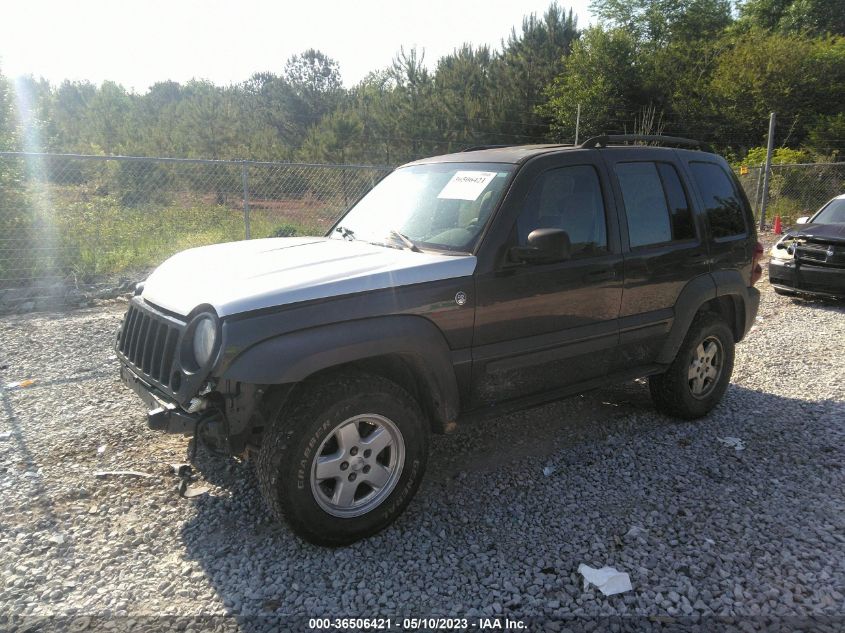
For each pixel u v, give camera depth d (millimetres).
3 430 4387
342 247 3758
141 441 4242
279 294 2922
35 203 10234
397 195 4246
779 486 3766
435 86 29781
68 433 4344
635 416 4895
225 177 14656
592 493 3691
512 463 4094
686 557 3049
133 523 3301
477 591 2812
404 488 3291
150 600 2727
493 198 3619
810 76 30125
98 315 7750
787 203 19062
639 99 33625
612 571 2908
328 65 35188
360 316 3051
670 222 4441
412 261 3344
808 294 9281
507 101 30578
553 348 3766
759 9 40500
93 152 19531
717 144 32219
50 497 3512
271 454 2896
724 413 4961
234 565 2984
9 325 7180
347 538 3121
